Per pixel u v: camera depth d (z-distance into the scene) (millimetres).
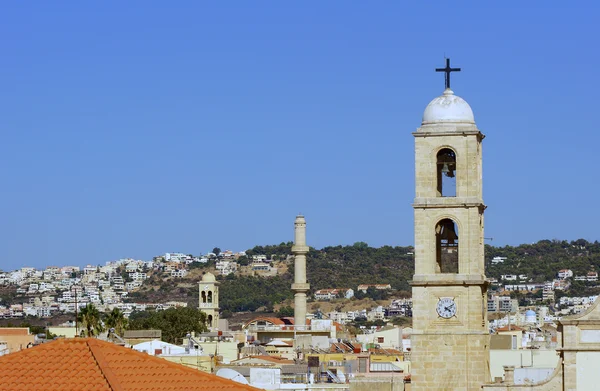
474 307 130500
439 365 130625
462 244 131000
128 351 84250
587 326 125188
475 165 131000
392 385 147875
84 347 83750
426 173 131625
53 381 79438
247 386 82750
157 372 82438
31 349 83438
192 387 81250
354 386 148500
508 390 128250
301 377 176375
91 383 79188
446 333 130500
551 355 188500
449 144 131375
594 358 124812
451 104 132250
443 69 133750
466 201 130750
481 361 129875
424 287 131250
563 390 125688
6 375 80188
